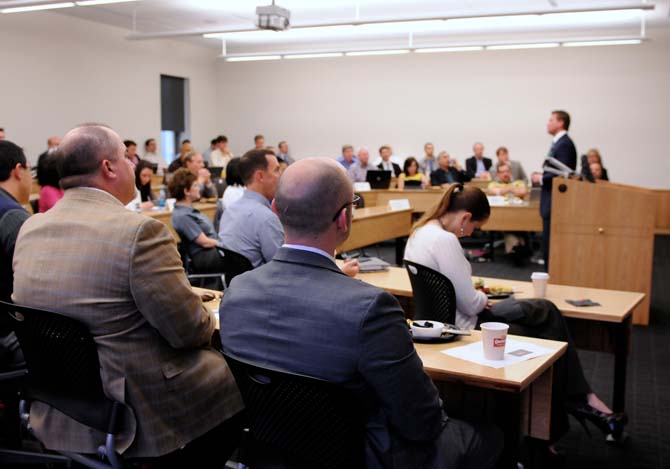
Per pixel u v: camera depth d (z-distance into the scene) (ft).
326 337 4.54
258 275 4.98
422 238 9.12
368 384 4.59
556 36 36.40
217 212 18.40
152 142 37.63
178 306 5.79
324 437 4.72
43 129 31.68
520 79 37.65
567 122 18.10
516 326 8.75
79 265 5.68
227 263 10.55
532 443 8.55
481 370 5.92
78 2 23.85
